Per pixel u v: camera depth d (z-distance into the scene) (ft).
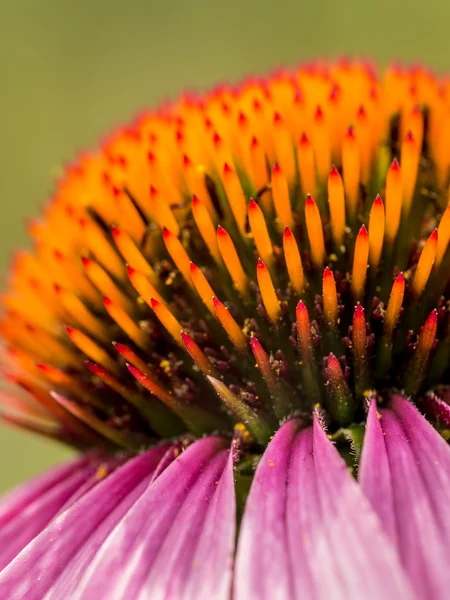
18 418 0.31
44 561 0.26
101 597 0.24
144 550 0.25
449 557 0.23
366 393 0.27
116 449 0.29
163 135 0.30
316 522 0.24
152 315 0.28
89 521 0.26
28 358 0.30
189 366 0.28
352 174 0.28
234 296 0.28
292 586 0.23
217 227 0.28
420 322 0.27
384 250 0.27
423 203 0.28
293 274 0.27
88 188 0.30
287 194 0.28
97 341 0.29
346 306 0.27
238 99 0.30
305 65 0.33
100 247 0.29
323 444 0.25
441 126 0.28
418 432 0.25
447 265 0.27
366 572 0.23
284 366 0.27
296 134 0.29
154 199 0.28
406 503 0.24
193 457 0.26
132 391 0.28
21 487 0.31
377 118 0.29
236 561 0.24
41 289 0.30
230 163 0.29
